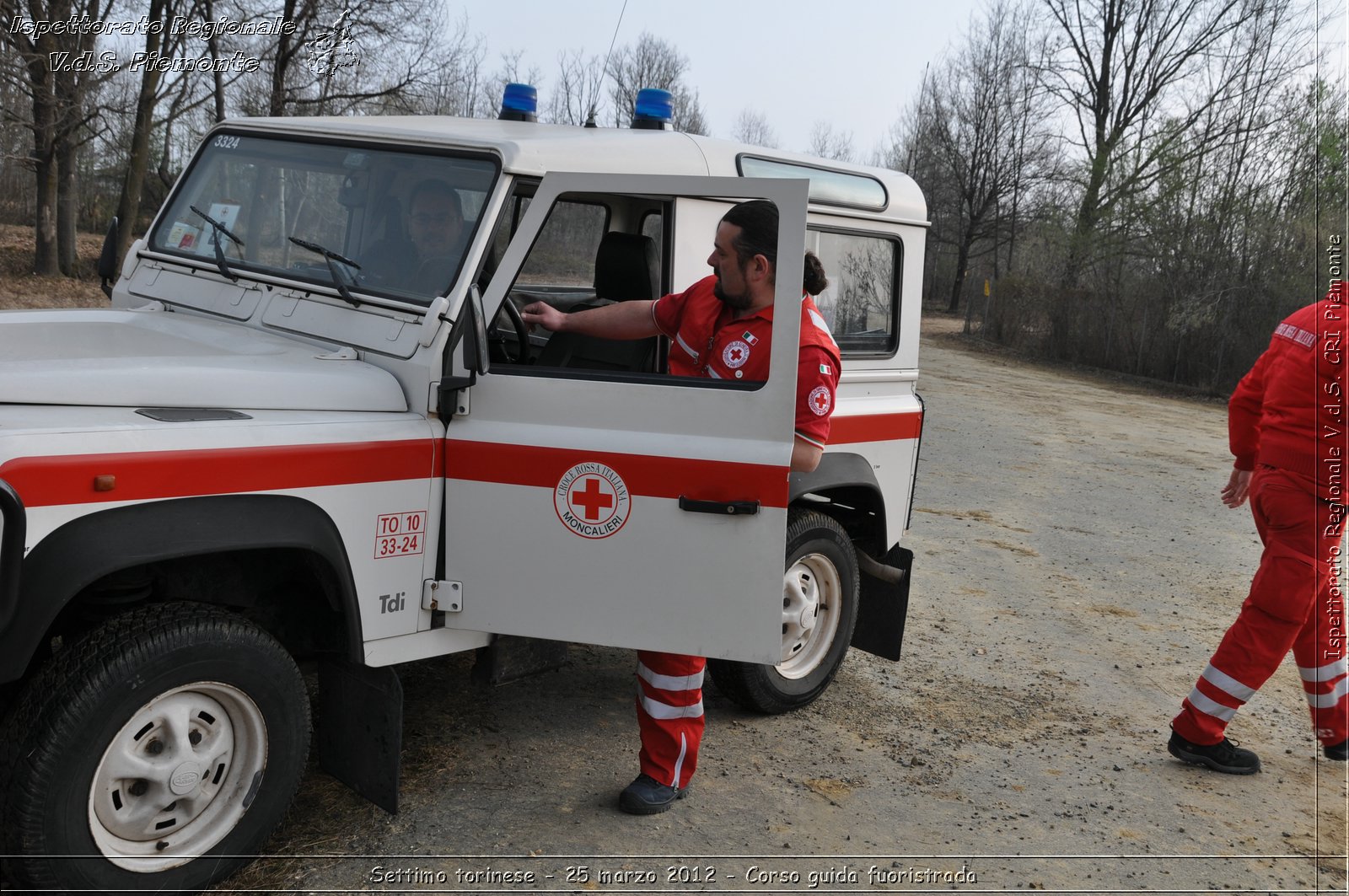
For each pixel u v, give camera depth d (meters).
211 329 3.58
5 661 2.41
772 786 3.96
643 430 3.22
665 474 3.18
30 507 2.45
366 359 3.40
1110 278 27.70
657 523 3.21
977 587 6.90
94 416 2.67
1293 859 3.72
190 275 3.97
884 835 3.67
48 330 3.30
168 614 2.82
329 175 3.74
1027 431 15.00
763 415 3.13
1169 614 6.64
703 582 3.19
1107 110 36.56
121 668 2.67
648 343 3.81
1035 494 10.38
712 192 3.19
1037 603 6.66
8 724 2.65
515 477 3.29
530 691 4.63
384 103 24.66
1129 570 7.69
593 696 4.65
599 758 4.05
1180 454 13.93
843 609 4.75
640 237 3.94
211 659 2.85
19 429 2.49
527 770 3.89
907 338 5.14
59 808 2.61
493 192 3.41
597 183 3.24
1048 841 3.72
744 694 4.43
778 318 3.11
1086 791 4.12
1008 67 43.41
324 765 3.42
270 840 3.30
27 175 28.03
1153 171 27.45
